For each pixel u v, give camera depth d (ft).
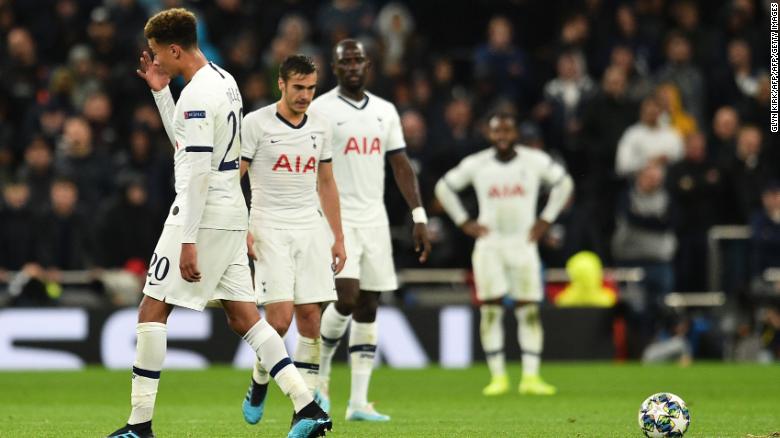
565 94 227.61
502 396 139.03
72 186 198.80
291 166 92.02
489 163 149.79
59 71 221.66
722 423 100.94
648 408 82.12
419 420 105.50
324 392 108.27
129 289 192.54
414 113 208.85
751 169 211.20
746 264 205.67
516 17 267.59
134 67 229.25
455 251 196.24
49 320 190.39
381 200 109.09
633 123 221.05
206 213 78.43
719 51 241.55
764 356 201.05
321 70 220.64
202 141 76.33
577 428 96.43
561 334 197.88
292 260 92.79
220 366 190.70
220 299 80.69
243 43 227.40
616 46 239.91
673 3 255.91
